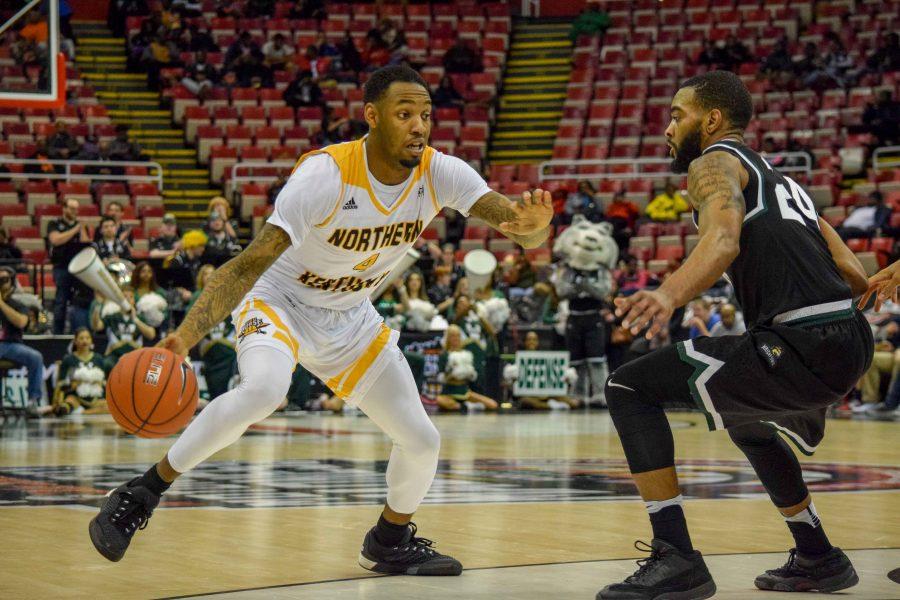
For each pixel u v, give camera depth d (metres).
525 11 34.03
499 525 5.91
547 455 10.28
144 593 4.06
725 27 30.67
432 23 32.34
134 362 4.00
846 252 4.42
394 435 4.65
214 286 4.16
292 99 28.56
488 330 18.02
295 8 31.95
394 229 4.55
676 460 9.84
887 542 5.38
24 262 16.97
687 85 4.25
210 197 26.14
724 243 3.67
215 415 4.21
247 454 10.22
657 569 3.96
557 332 18.84
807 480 8.29
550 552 5.09
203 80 28.66
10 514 6.18
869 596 4.19
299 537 5.45
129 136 27.42
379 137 4.35
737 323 17.98
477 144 28.58
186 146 27.61
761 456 4.32
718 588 4.34
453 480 8.19
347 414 16.80
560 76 31.06
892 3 30.09
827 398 3.98
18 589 4.13
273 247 4.25
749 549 5.20
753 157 4.07
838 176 25.25
